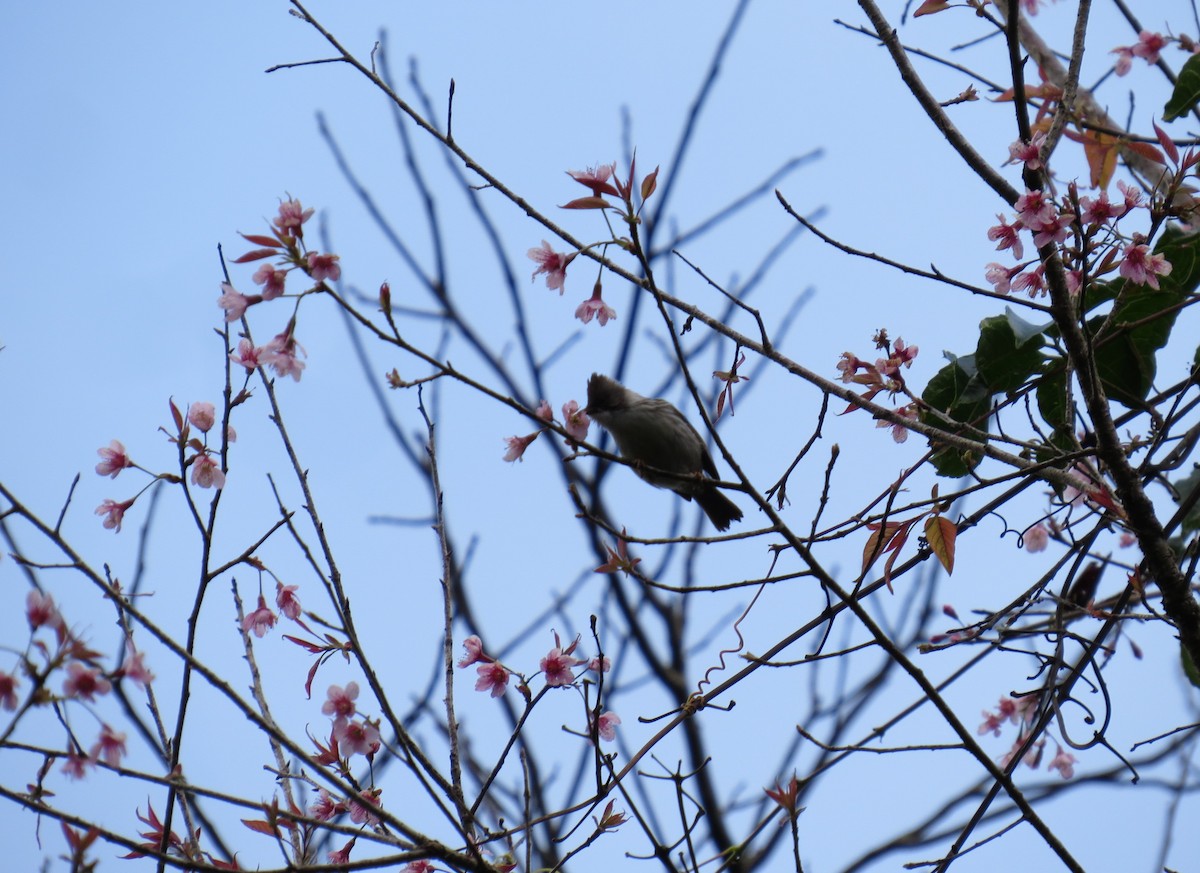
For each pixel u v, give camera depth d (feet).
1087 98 28.32
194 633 21.07
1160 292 26.94
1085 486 24.13
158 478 21.90
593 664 22.50
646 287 22.44
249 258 19.74
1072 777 27.91
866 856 37.42
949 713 22.72
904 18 26.16
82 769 17.97
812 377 23.54
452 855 20.48
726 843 40.09
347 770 21.99
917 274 22.72
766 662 23.31
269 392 23.50
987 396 28.48
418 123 23.18
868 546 23.67
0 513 19.45
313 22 24.00
